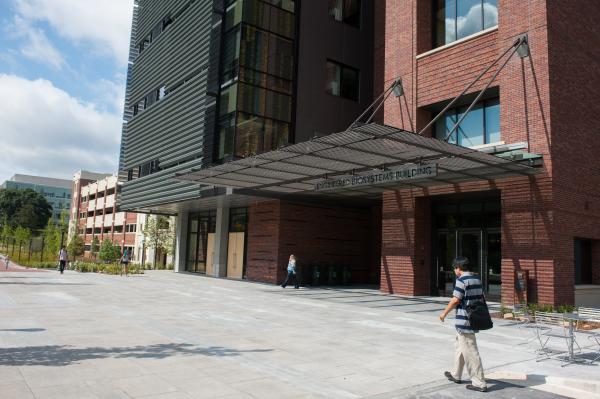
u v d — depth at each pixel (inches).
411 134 476.1
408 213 780.6
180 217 1376.7
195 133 991.6
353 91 1047.6
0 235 3095.5
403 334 420.2
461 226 776.9
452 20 771.4
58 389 231.6
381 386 259.8
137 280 1005.2
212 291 789.2
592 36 700.0
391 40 836.0
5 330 381.1
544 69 605.6
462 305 267.9
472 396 249.4
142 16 1422.2
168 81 1179.9
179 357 306.5
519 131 625.6
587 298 647.1
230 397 230.2
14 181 6392.7
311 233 1027.9
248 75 892.6
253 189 872.9
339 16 1041.5
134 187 1323.8
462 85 711.7
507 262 619.2
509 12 653.9
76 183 3828.7
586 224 642.2
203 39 1007.0
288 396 235.6
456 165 589.9
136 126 1369.3
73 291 724.0
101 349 322.3
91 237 3201.3
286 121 936.9
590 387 262.1
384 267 810.2
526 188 611.2
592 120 681.6
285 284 884.0
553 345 387.5
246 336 390.3
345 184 692.1
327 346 359.3
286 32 957.8
